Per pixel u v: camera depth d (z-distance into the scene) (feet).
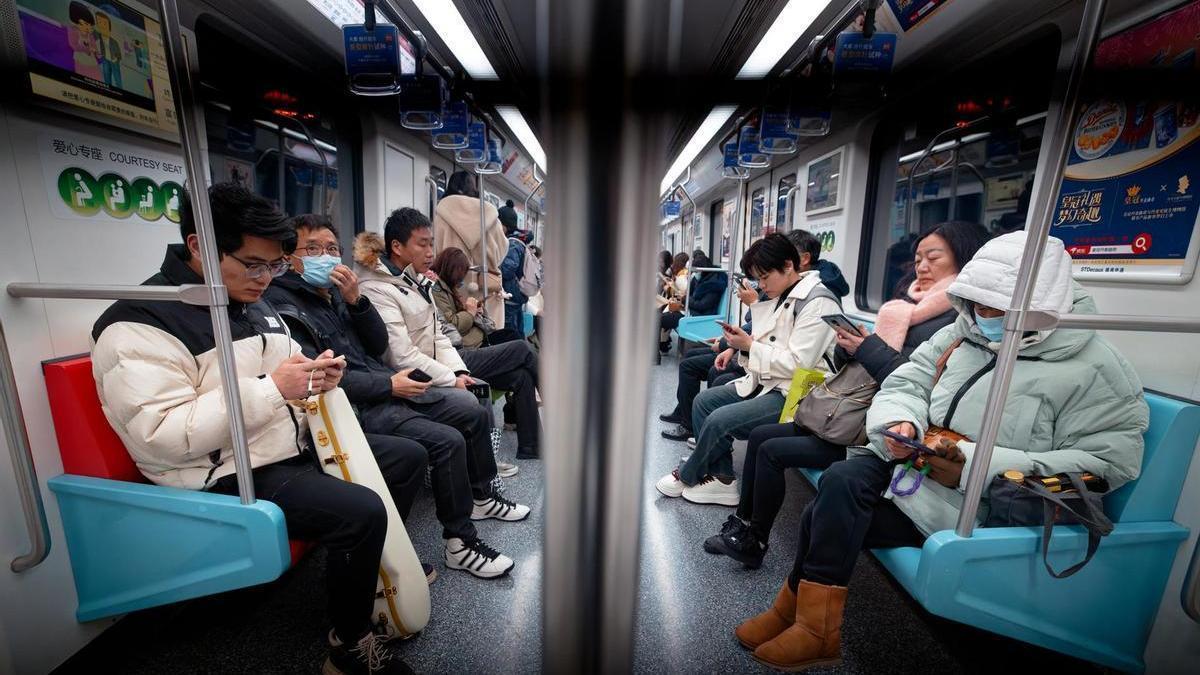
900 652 4.99
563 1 0.78
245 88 7.93
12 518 4.02
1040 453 4.00
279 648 4.84
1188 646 4.00
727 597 5.75
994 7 6.16
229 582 4.06
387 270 7.07
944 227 6.21
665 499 7.95
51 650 4.27
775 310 7.52
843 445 5.71
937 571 3.80
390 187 11.50
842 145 10.87
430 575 5.84
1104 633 4.14
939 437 4.24
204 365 4.24
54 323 4.28
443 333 8.47
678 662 4.87
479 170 9.05
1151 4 4.41
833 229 11.32
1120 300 4.65
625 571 1.00
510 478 8.42
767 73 8.14
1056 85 5.78
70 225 4.39
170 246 4.19
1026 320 3.21
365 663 4.36
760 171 15.74
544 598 1.04
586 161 0.81
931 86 8.32
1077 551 3.93
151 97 5.07
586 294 0.86
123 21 4.76
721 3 6.38
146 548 4.19
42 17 4.13
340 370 4.36
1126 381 3.92
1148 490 4.04
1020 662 4.88
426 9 7.28
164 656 4.73
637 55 0.77
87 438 4.25
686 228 28.99
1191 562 3.74
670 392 13.88
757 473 6.02
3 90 3.92
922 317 6.17
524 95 0.83
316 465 4.77
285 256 4.27
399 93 8.23
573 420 0.92
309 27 7.79
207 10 6.65
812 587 4.54
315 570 5.93
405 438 5.66
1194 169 4.10
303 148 9.40
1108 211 4.75
